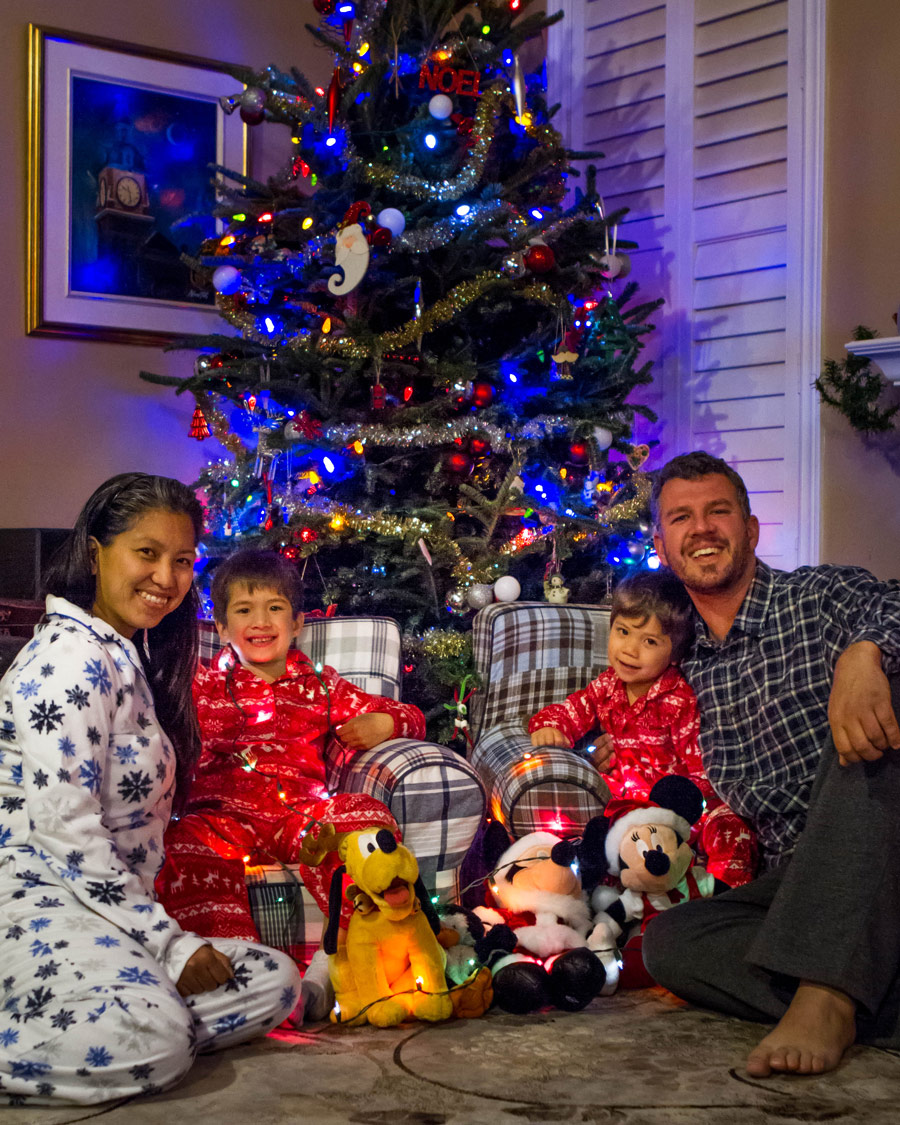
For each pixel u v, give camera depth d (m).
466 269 3.71
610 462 3.99
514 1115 1.70
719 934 2.19
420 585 3.72
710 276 4.64
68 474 4.64
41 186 4.52
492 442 3.59
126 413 4.75
